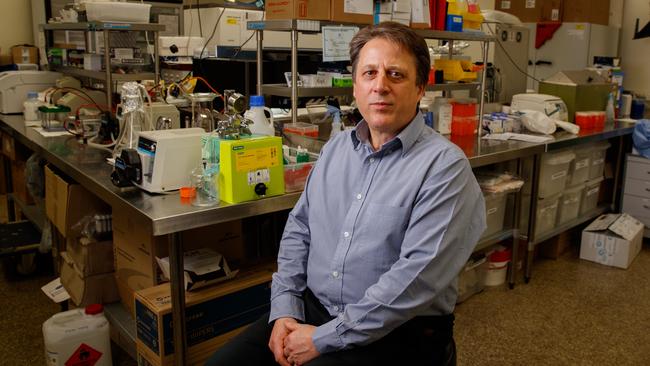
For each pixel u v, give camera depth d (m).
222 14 3.57
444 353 1.45
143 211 1.65
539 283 3.24
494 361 2.39
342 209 1.49
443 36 2.88
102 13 2.79
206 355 1.93
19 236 3.15
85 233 2.33
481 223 1.42
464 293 2.97
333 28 2.34
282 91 2.46
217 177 1.78
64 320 2.15
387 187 1.42
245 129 1.90
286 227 1.68
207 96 2.37
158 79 2.93
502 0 5.04
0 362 2.31
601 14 4.71
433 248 1.31
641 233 3.73
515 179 2.97
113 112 2.74
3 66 4.41
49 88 3.44
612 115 4.13
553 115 3.61
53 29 3.45
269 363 1.48
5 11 4.63
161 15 3.94
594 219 4.01
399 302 1.29
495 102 4.06
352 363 1.33
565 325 2.72
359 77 1.45
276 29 2.35
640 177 3.85
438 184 1.35
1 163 4.54
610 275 3.37
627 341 2.58
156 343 1.84
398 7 2.58
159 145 1.80
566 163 3.41
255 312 2.04
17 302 2.86
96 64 3.10
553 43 4.81
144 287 2.12
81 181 2.11
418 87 1.44
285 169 1.92
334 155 1.58
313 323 1.51
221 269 1.98
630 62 5.00
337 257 1.45
